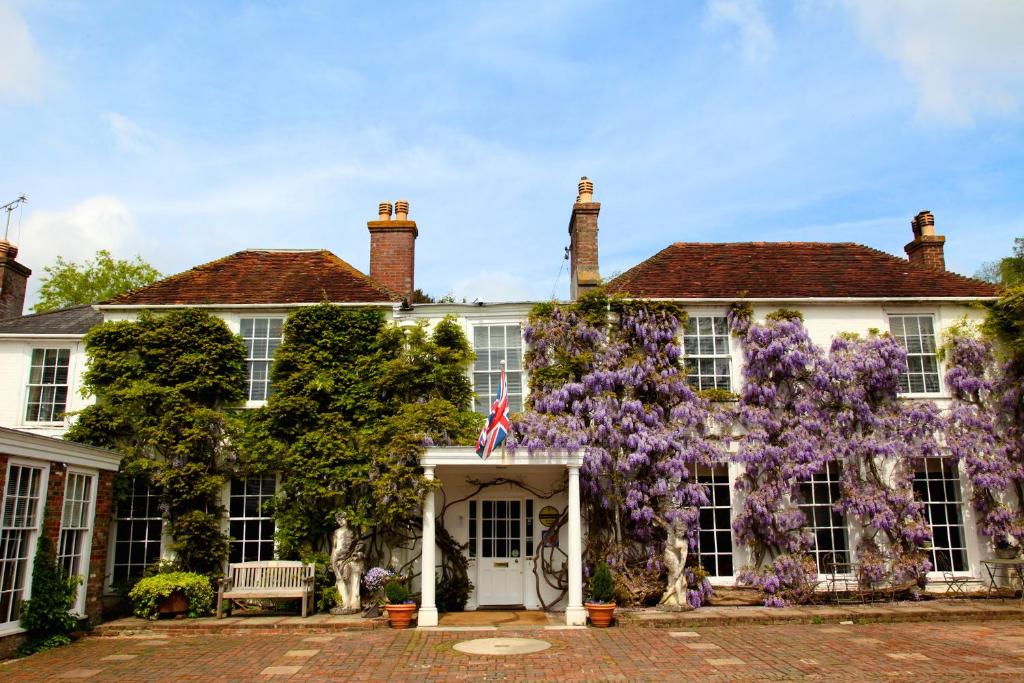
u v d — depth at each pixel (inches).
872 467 547.2
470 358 558.9
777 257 653.3
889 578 532.1
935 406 554.6
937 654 369.1
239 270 631.8
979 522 552.7
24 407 575.2
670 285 600.7
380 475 505.4
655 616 472.4
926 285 605.6
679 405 543.5
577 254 623.8
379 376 548.4
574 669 348.2
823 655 370.3
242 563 501.0
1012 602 510.6
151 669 355.9
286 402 528.7
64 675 344.8
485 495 550.6
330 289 595.8
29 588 406.3
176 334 557.3
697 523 527.8
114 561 531.8
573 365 547.2
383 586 505.0
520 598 539.8
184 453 520.4
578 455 490.6
